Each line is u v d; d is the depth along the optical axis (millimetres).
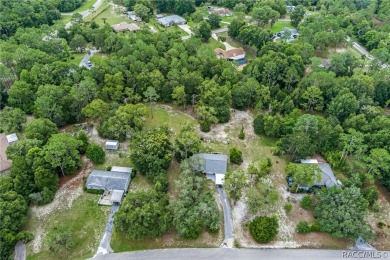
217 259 60500
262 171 74812
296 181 70438
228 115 95375
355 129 85438
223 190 74188
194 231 61906
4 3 160125
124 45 118062
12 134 88312
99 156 79500
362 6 180625
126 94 97875
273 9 177250
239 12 166750
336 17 159875
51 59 112938
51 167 72750
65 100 91688
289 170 72125
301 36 137750
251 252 61906
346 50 143125
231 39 154625
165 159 75500
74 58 132375
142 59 112188
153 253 61312
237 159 80438
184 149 78500
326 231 64812
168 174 77938
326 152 82875
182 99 96250
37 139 78375
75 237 63781
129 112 86875
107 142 85000
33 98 98438
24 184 68938
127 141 88438
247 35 138125
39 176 68875
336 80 100812
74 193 73062
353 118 86062
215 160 78250
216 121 90688
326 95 98562
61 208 69625
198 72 105625
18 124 89625
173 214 63938
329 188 67625
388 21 158000
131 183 75688
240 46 147500
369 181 76188
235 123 96312
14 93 94625
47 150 72562
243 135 89562
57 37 137625
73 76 101812
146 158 74000
